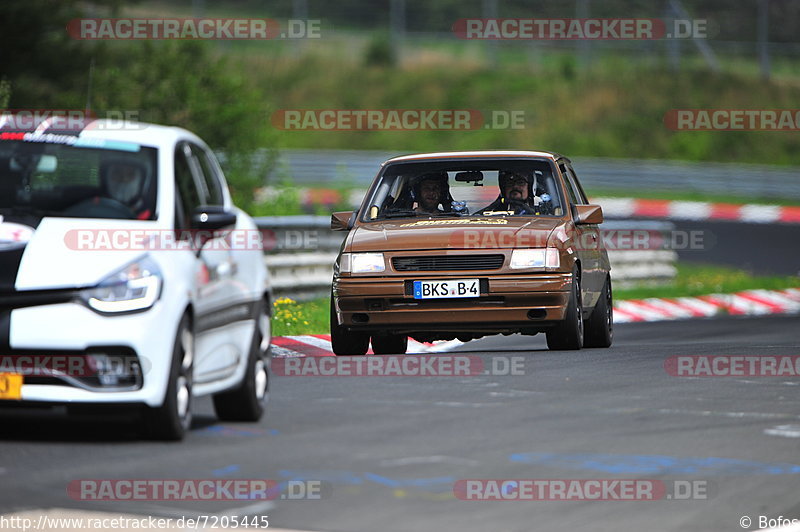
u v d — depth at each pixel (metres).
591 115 174.75
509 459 24.19
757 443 26.59
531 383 35.75
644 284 82.94
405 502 20.42
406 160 46.16
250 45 186.12
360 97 177.25
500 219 43.84
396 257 42.12
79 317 24.75
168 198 27.33
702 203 138.38
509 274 41.88
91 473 22.19
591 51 190.25
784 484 22.55
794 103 180.88
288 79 178.62
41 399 24.69
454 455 24.47
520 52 191.62
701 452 25.42
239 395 28.89
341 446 25.31
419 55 188.88
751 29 199.75
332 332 43.53
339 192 124.44
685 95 179.38
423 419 29.02
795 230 125.25
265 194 87.00
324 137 168.62
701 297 77.25
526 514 19.88
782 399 33.50
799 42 199.00
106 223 26.39
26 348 24.61
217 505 19.97
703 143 171.00
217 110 83.38
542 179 45.50
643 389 34.84
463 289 41.81
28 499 20.03
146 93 81.88
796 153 172.75
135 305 25.02
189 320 26.36
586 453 25.03
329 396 33.03
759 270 100.00
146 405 25.02
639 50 191.12
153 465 23.05
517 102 177.38
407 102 176.38
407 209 45.00
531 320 42.19
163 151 28.34
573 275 42.75
